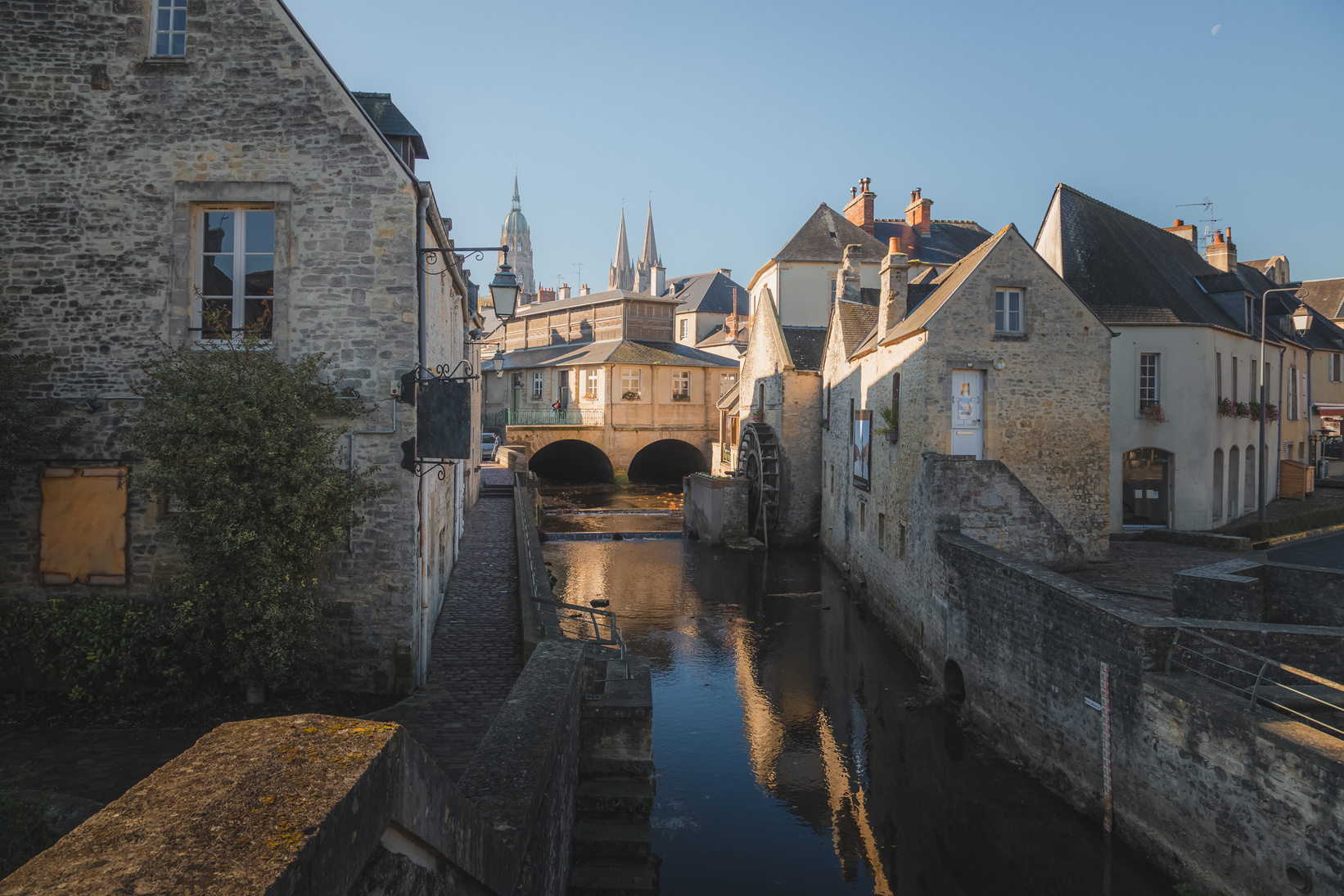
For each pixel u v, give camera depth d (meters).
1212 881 7.91
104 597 9.24
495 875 4.11
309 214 9.30
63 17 9.16
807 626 19.67
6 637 8.87
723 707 14.73
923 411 16.53
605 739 8.64
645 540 31.45
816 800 11.45
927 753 12.27
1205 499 20.92
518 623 12.54
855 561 22.89
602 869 7.64
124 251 9.19
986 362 16.66
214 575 8.26
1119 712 9.32
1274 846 7.23
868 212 36.66
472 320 24.80
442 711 8.93
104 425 9.23
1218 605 10.95
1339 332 35.00
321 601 8.84
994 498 15.14
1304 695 7.91
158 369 8.44
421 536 9.86
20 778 6.26
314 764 2.66
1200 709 8.10
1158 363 21.06
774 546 29.62
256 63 9.23
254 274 9.44
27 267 9.15
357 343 9.31
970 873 9.72
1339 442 34.22
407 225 9.33
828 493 27.70
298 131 9.26
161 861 2.13
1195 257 27.75
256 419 8.14
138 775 7.22
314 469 8.41
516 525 19.50
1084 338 17.06
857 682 15.70
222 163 9.23
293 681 9.31
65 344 9.17
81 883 2.04
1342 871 6.59
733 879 9.60
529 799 4.90
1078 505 17.11
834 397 26.59
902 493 17.78
